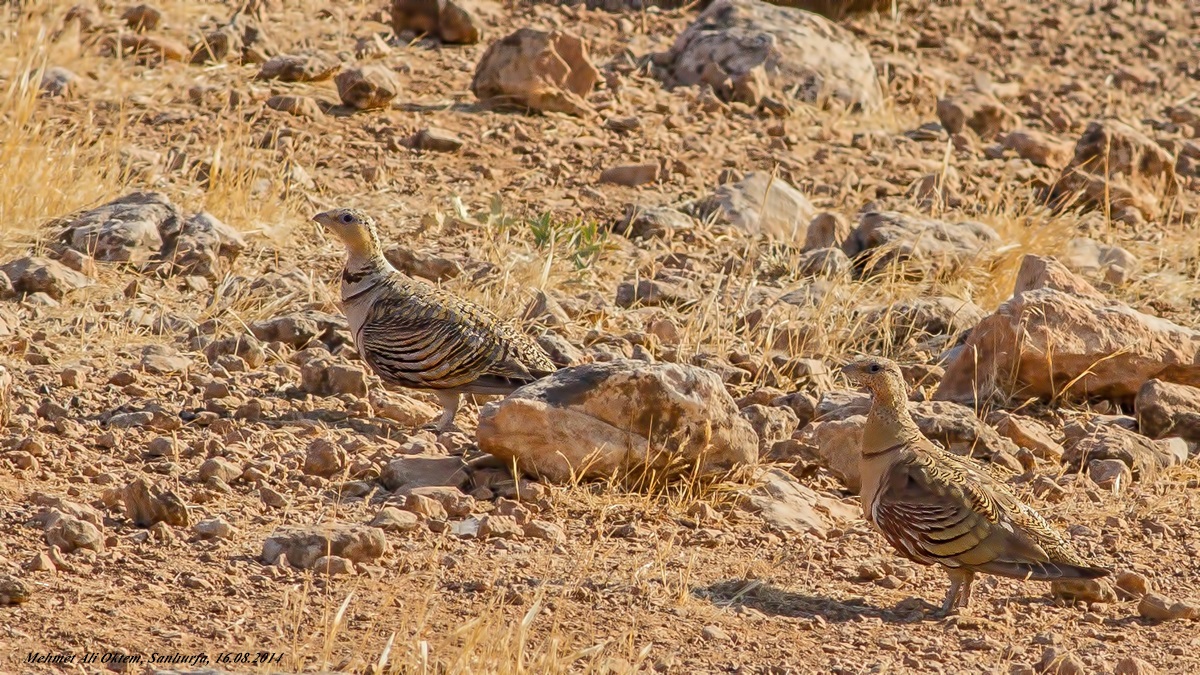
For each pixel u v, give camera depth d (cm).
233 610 1392
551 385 1805
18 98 2966
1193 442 2138
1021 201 3434
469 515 1702
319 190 3027
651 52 4059
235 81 3522
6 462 1730
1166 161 3544
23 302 2348
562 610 1448
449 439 1939
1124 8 5181
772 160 3472
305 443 1906
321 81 3631
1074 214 3328
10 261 2500
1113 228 3331
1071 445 2086
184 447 1841
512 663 1281
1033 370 2217
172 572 1477
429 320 1939
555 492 1761
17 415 1897
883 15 4706
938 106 3894
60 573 1447
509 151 3347
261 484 1741
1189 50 4934
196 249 2575
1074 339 2212
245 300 2433
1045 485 1902
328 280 2616
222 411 2000
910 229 2917
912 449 1527
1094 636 1477
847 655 1394
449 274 2611
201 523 1582
